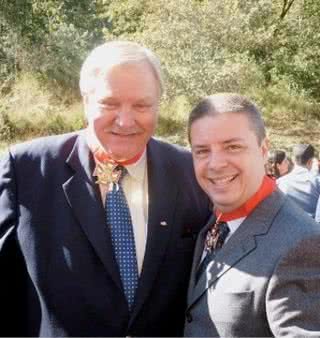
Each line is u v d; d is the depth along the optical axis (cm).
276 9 1600
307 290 195
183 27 1362
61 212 234
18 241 233
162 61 1298
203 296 219
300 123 1392
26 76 1272
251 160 215
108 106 226
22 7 1409
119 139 231
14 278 239
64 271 229
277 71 1533
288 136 1306
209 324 213
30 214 234
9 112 1138
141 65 227
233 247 214
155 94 232
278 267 197
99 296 228
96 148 240
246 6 1505
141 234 241
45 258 231
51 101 1252
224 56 1361
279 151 621
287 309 192
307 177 536
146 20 1512
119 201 239
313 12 1577
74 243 231
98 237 230
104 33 1588
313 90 1533
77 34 1469
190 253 249
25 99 1201
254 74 1446
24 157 241
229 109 215
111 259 230
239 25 1430
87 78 232
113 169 239
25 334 240
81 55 1406
